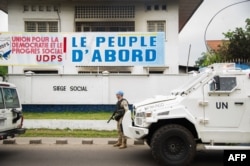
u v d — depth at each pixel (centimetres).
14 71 2152
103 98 1830
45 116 1606
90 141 1124
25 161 851
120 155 933
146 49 1888
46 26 2294
